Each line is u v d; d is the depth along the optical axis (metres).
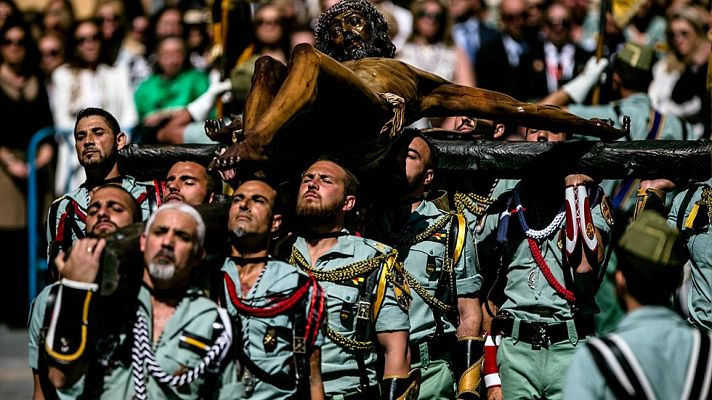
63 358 17.22
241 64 29.39
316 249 20.30
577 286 22.09
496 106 21.94
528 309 22.23
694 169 21.94
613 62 28.92
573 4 37.00
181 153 22.64
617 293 16.58
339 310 19.97
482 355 22.22
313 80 19.06
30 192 34.22
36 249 34.31
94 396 17.55
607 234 22.33
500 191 24.17
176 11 35.25
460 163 22.52
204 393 17.62
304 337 18.47
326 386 19.98
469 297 22.28
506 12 35.53
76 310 17.27
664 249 16.16
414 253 21.66
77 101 35.50
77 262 17.38
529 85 34.94
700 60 33.31
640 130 28.14
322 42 22.34
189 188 20.81
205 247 18.84
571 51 34.75
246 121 19.56
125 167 22.86
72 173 34.66
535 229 22.36
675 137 28.19
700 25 33.41
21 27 35.44
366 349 20.11
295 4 38.25
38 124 35.50
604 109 28.05
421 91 21.70
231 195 21.14
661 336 15.90
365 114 20.03
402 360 20.12
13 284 36.22
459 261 21.94
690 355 15.85
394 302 20.16
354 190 20.34
